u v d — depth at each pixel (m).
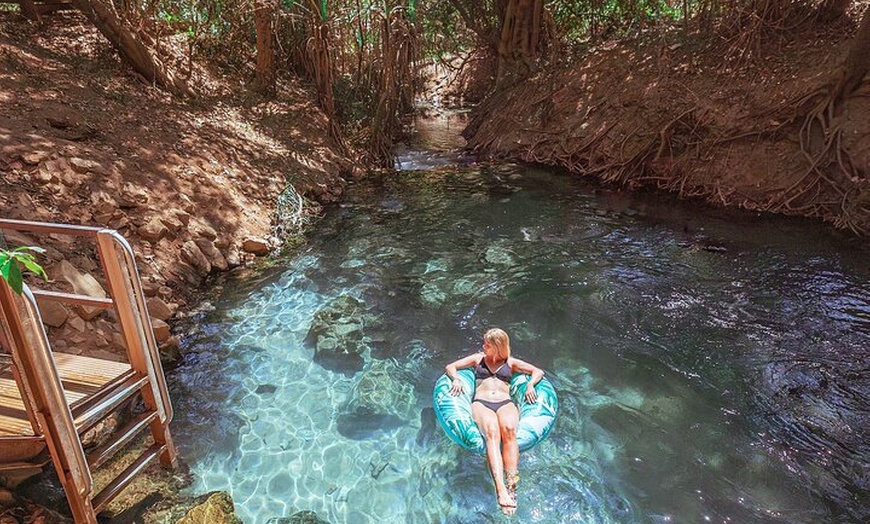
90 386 3.20
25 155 5.96
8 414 3.01
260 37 11.98
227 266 6.82
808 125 8.88
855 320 5.79
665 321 5.82
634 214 8.99
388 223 8.56
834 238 7.84
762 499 3.71
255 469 3.92
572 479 3.82
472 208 9.27
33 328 2.48
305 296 6.30
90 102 8.01
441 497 3.70
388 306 6.11
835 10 10.01
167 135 8.27
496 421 3.90
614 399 4.66
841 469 3.95
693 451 4.11
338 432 4.29
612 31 15.26
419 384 4.88
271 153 9.77
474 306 6.13
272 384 4.83
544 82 13.64
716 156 9.73
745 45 10.29
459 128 16.30
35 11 10.12
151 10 10.27
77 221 5.76
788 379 4.89
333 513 3.58
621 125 11.12
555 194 10.06
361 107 12.88
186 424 4.30
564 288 6.51
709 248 7.60
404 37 11.66
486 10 15.45
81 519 2.87
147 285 5.68
